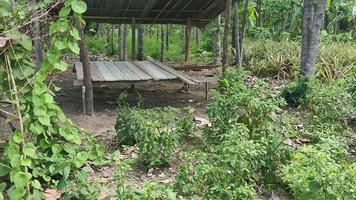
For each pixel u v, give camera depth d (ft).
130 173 13.17
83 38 18.78
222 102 14.24
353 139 16.16
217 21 36.94
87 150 11.13
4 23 10.02
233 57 31.48
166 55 45.50
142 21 35.50
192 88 27.45
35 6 10.41
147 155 13.53
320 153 9.65
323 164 9.36
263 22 52.24
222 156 10.50
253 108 13.66
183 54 46.11
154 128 13.65
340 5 45.03
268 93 16.03
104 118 19.65
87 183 10.36
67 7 10.00
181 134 14.66
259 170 12.43
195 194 11.13
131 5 32.12
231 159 10.27
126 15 34.55
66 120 10.91
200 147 15.01
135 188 11.68
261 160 11.75
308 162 9.73
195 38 54.03
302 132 15.52
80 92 25.32
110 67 26.68
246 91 14.69
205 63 37.06
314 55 22.54
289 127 14.28
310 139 15.08
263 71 30.50
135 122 14.34
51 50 10.01
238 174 10.41
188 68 31.96
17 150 9.52
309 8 22.38
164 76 21.97
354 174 9.04
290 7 47.37
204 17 34.47
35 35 11.53
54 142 10.69
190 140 15.80
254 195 10.21
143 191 9.14
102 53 48.24
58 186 10.18
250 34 46.80
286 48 32.94
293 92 20.17
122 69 25.53
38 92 9.91
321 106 16.99
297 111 19.45
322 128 15.06
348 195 8.81
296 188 9.73
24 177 9.36
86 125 18.43
